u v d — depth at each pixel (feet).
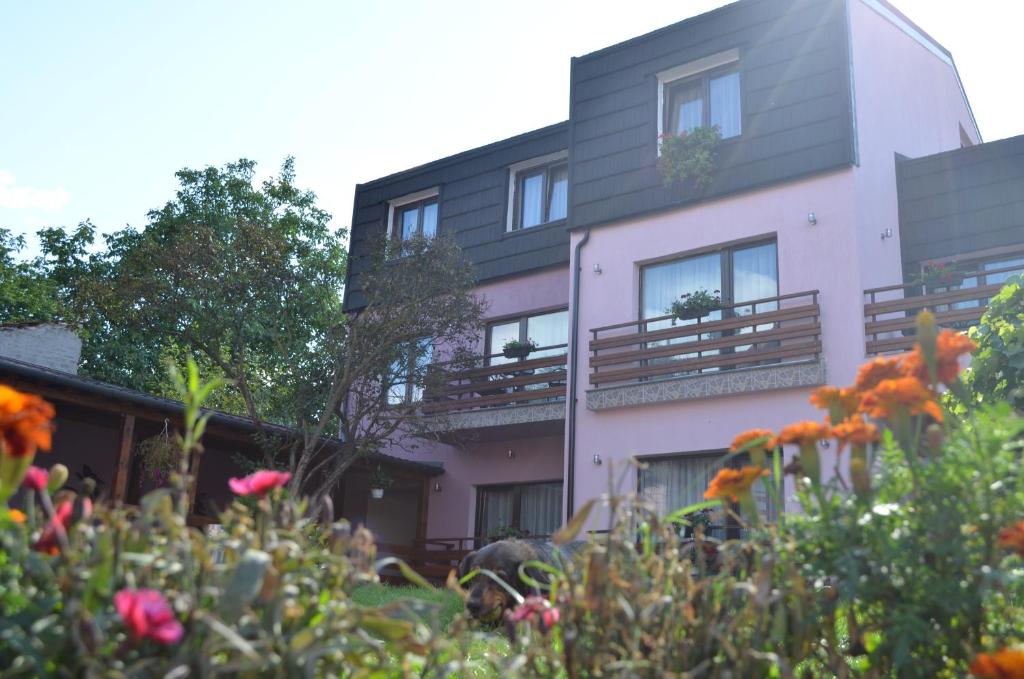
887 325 36.70
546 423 47.19
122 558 6.18
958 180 40.50
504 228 55.11
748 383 38.58
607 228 46.52
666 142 44.29
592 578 7.62
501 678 7.89
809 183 40.22
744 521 9.43
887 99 43.14
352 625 6.88
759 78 43.01
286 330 50.78
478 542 51.57
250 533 6.97
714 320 41.09
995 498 8.18
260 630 6.18
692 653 7.80
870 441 8.73
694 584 8.16
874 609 8.44
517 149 55.88
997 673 6.68
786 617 8.32
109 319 48.88
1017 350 20.83
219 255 47.01
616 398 42.27
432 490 54.13
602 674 7.49
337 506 52.31
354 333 46.11
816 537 8.55
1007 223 38.88
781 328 39.22
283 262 48.78
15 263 91.04
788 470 9.30
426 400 48.06
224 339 51.75
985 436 8.30
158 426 48.32
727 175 42.80
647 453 41.34
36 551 6.65
